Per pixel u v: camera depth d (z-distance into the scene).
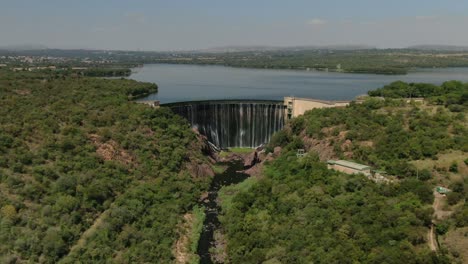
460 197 75.94
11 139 89.56
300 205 83.00
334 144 108.44
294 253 69.94
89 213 80.56
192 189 106.81
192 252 80.69
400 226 68.75
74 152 95.25
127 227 80.94
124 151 106.88
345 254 65.56
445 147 95.94
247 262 72.81
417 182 81.25
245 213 90.81
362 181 84.62
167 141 119.50
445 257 60.31
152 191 97.88
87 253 70.38
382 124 114.50
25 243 66.38
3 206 70.50
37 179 80.69
